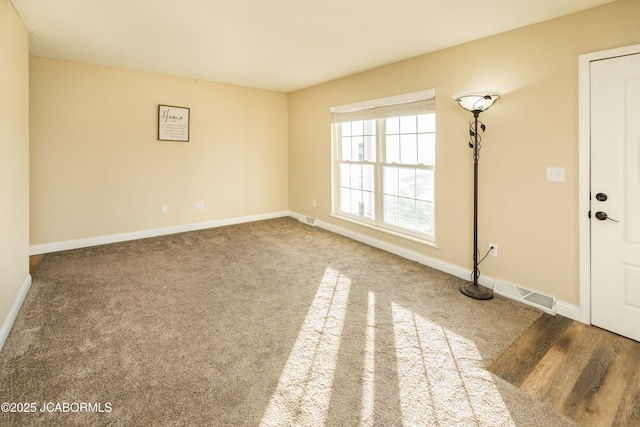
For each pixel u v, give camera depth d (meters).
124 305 2.65
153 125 4.59
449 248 3.38
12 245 2.41
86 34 3.01
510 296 2.83
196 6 2.43
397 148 3.97
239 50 3.42
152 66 4.13
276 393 1.70
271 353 2.04
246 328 2.33
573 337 2.24
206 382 1.78
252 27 2.80
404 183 3.92
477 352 2.07
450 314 2.54
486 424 1.52
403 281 3.19
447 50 3.21
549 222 2.58
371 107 4.14
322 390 1.73
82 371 1.85
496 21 2.56
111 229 4.41
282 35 2.98
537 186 2.63
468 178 3.14
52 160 3.93
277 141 5.88
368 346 2.12
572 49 2.37
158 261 3.71
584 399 1.68
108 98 4.21
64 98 3.94
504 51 2.77
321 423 1.52
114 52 3.56
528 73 2.62
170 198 4.86
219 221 5.37
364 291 2.96
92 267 3.49
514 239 2.82
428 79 3.41
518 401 1.66
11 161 2.40
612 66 2.19
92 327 2.31
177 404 1.62
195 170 5.04
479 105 2.64
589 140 2.32
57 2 2.38
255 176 5.68
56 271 3.36
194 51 3.48
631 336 2.21
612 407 1.62
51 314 2.48
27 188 2.88
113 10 2.50
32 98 3.75
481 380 1.81
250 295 2.87
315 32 2.89
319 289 3.00
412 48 3.27
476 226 2.92
